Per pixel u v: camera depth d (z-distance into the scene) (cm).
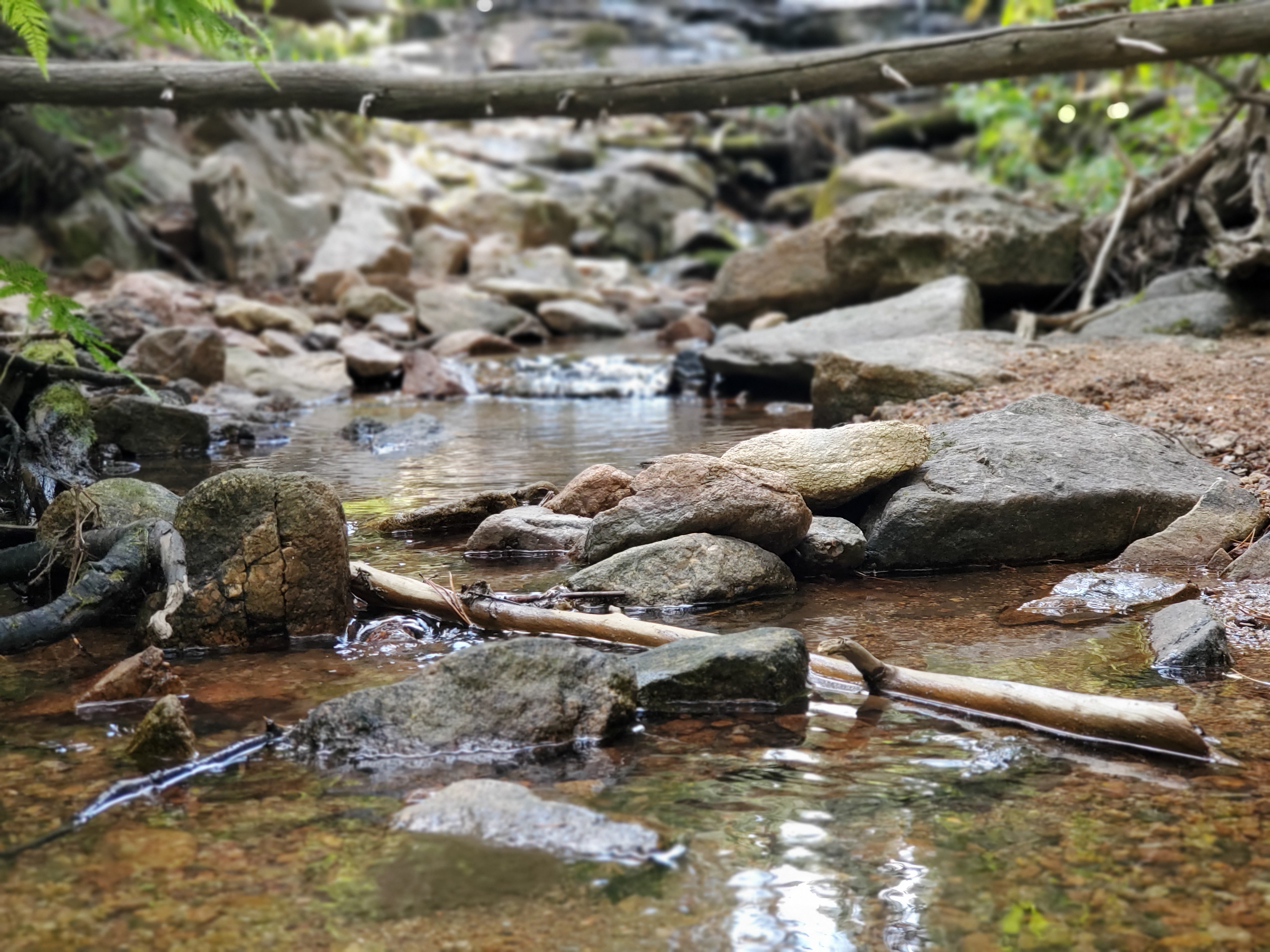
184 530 193
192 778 151
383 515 251
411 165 848
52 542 205
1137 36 359
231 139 718
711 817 143
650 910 129
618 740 160
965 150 925
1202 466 236
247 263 607
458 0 1180
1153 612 194
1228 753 154
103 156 626
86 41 611
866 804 146
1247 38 353
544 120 1020
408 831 140
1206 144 422
